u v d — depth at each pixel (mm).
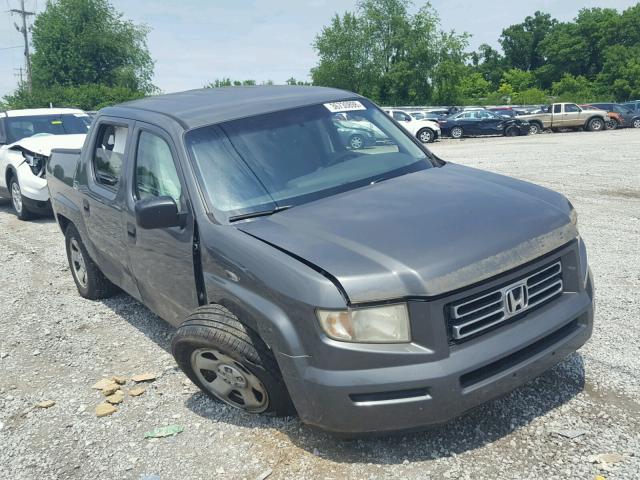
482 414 3719
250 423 3881
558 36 100750
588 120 34000
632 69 72875
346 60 62688
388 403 3039
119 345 5328
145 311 6109
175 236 4180
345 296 3061
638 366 4180
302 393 3191
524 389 3965
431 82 62719
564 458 3264
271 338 3311
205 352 3758
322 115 4668
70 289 7043
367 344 3053
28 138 11445
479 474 3195
